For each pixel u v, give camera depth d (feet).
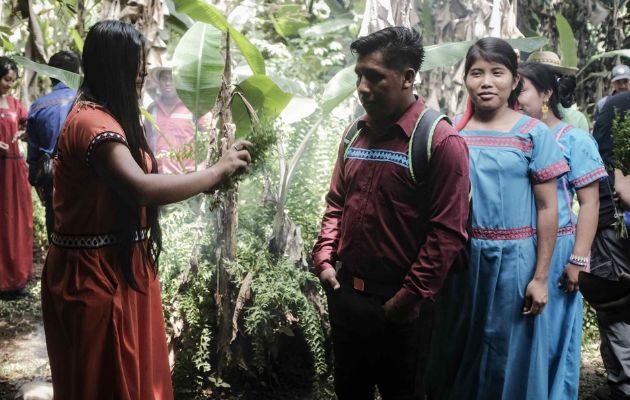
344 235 8.86
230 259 12.02
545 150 9.55
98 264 8.06
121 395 8.11
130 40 7.98
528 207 9.67
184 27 16.88
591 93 22.44
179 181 7.72
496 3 17.19
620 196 11.12
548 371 10.36
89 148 7.70
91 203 7.98
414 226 8.48
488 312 9.73
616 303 7.14
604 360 11.28
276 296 11.72
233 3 24.82
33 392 12.36
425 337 8.89
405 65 8.20
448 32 17.81
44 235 22.45
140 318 8.54
